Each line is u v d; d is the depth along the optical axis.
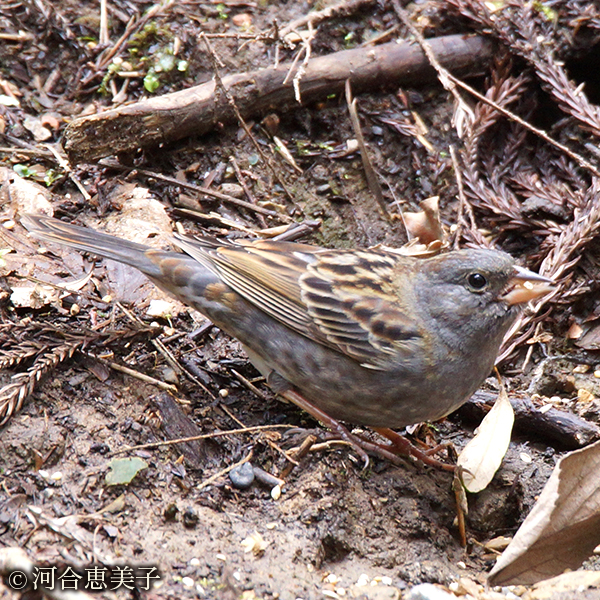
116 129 10.47
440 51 11.77
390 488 7.88
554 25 12.19
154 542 6.98
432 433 9.17
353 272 8.16
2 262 9.24
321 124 11.73
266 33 11.50
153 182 10.95
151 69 11.60
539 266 10.87
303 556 7.18
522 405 9.12
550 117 11.91
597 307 10.49
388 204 11.40
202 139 11.35
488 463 8.12
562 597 7.14
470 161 11.30
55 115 11.34
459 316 7.82
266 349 8.33
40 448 7.46
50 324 8.52
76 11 12.15
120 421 7.91
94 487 7.29
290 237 10.62
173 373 8.67
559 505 6.94
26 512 6.97
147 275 8.57
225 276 8.24
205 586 6.71
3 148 10.85
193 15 12.11
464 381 8.05
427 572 7.32
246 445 8.07
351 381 8.01
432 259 8.12
